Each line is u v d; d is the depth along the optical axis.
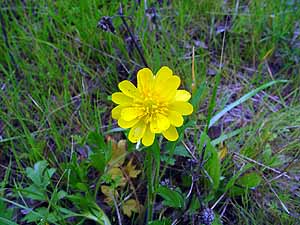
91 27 0.17
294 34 0.17
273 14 0.18
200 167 0.12
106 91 0.16
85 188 0.12
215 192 0.13
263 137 0.14
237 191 0.13
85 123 0.14
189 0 0.18
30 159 0.13
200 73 0.16
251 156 0.14
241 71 0.17
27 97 0.15
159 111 0.10
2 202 0.12
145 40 0.16
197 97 0.12
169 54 0.16
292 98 0.16
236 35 0.17
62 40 0.16
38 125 0.15
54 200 0.12
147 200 0.13
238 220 0.13
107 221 0.12
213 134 0.15
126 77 0.16
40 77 0.16
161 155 0.13
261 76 0.16
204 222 0.11
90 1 0.17
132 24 0.16
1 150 0.14
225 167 0.14
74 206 0.13
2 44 0.16
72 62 0.16
